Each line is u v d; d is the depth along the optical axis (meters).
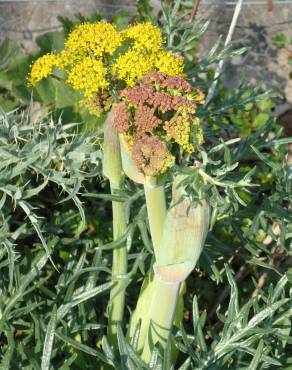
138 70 0.63
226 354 0.67
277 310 0.73
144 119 0.53
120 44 0.66
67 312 0.73
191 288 0.91
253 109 1.15
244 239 0.81
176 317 0.70
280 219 0.78
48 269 0.85
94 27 0.66
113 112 0.64
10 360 0.65
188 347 0.64
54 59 0.69
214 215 0.72
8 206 0.84
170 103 0.54
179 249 0.57
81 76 0.64
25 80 0.98
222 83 1.19
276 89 1.29
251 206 0.83
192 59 1.13
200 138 0.56
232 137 1.12
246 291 0.91
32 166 0.73
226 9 1.28
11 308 0.70
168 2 1.12
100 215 0.93
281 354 0.71
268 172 1.02
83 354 0.75
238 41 1.30
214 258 0.86
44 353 0.63
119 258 0.72
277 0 1.29
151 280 0.69
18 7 1.25
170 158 0.54
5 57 1.05
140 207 0.80
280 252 0.86
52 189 0.95
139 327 0.65
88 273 0.83
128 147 0.57
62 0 1.25
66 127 0.78
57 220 0.85
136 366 0.61
